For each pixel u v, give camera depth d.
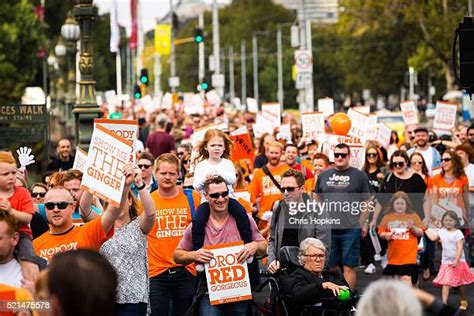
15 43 85.38
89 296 7.46
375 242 25.61
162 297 17.53
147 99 72.44
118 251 14.84
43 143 36.78
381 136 38.78
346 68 149.75
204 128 28.34
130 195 15.04
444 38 102.06
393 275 21.70
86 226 14.59
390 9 106.31
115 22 79.25
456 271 22.00
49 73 94.44
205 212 16.44
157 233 17.56
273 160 24.73
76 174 18.14
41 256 14.41
